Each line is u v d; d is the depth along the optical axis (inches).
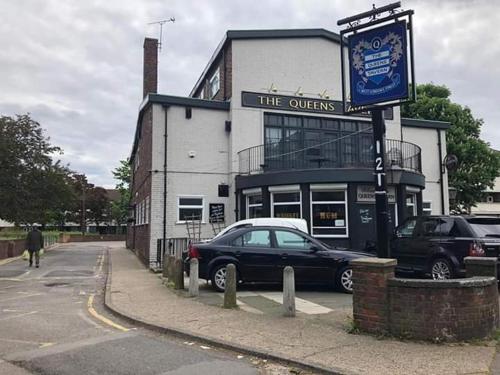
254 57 860.6
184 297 447.2
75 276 691.4
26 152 1296.8
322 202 738.2
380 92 332.5
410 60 324.5
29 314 391.9
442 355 244.7
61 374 230.1
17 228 1855.3
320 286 509.7
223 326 320.5
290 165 853.8
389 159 808.3
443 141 1027.3
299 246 476.1
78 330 329.7
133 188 1380.4
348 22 349.7
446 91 1427.2
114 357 258.5
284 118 868.0
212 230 815.1
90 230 3053.6
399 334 276.8
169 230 796.6
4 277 674.8
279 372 233.0
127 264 869.2
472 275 309.3
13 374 231.1
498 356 241.9
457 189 1288.1
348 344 269.1
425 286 271.1
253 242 480.4
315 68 888.9
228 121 845.8
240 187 800.3
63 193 1369.3
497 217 483.5
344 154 892.0
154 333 319.0
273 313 363.6
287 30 872.3
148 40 1082.1
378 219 327.6
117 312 382.3
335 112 892.0
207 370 234.2
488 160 1325.0
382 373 219.3
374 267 287.3
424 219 514.3
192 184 818.2
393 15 328.2
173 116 820.0
